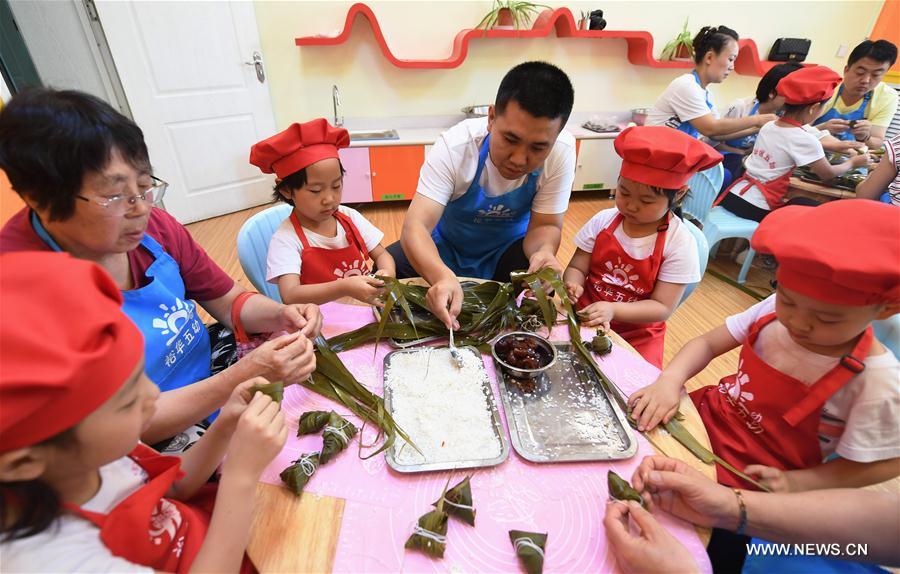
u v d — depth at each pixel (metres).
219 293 1.22
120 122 0.76
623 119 4.22
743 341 1.08
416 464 0.78
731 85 4.25
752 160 2.70
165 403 0.84
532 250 1.61
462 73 3.76
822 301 0.72
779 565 0.85
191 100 3.23
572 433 0.86
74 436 0.48
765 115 2.85
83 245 0.82
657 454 0.84
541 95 1.11
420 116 3.88
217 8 3.11
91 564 0.53
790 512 0.71
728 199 2.82
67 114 0.69
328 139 1.31
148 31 2.94
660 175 1.21
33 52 2.44
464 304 1.22
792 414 0.88
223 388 0.86
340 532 0.68
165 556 0.65
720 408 1.06
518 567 0.64
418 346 1.11
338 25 3.43
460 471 0.78
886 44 2.81
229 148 3.52
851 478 0.82
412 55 3.62
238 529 0.63
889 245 0.66
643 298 1.45
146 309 0.96
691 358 1.06
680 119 2.96
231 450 0.67
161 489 0.64
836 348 0.85
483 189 1.61
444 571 0.63
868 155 2.58
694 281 1.39
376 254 1.61
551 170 1.55
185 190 3.43
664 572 0.60
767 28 4.00
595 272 1.53
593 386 0.99
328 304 1.28
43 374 0.42
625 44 3.88
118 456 0.54
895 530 0.72
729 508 0.70
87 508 0.59
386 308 1.12
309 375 0.92
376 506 0.72
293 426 0.86
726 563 0.94
